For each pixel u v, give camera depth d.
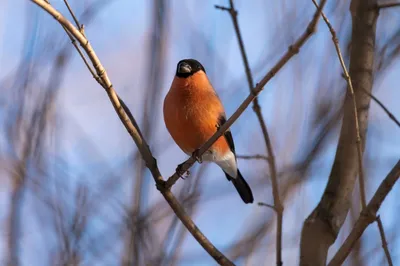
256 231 8.86
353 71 6.82
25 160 8.03
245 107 6.73
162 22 8.38
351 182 6.55
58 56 8.86
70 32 6.35
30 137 8.34
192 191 8.63
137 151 8.48
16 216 7.59
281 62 5.72
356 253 7.62
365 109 6.67
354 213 8.39
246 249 8.66
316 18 5.11
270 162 6.89
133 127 6.98
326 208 6.48
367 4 7.06
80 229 7.63
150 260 7.29
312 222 6.43
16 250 7.40
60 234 7.57
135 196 7.74
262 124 7.03
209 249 6.61
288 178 8.99
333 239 6.39
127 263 7.24
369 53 6.84
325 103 8.99
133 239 7.41
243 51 7.38
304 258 6.29
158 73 8.27
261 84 6.25
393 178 5.41
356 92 6.72
